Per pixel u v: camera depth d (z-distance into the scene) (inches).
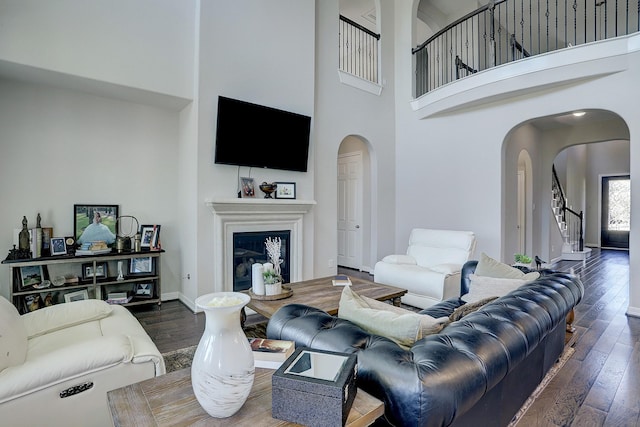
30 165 135.3
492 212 188.2
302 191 181.3
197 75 146.5
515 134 211.8
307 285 127.7
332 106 199.5
